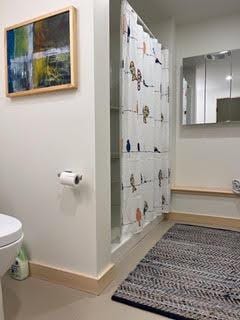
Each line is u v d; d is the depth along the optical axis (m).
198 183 2.66
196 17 2.49
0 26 1.45
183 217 2.58
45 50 1.31
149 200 2.11
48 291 1.31
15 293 1.29
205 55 2.52
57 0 1.28
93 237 1.28
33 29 1.34
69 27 1.23
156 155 2.28
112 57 1.98
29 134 1.42
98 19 1.25
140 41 1.84
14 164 1.49
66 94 1.29
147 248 1.87
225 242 1.97
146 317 1.11
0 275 1.01
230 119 2.46
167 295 1.26
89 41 1.22
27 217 1.47
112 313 1.14
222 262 1.63
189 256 1.72
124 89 1.67
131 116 1.75
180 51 2.67
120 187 1.73
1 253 0.97
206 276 1.45
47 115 1.36
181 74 2.67
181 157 2.72
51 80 1.30
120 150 1.69
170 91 2.54
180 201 2.59
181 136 2.71
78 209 1.31
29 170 1.44
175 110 2.69
